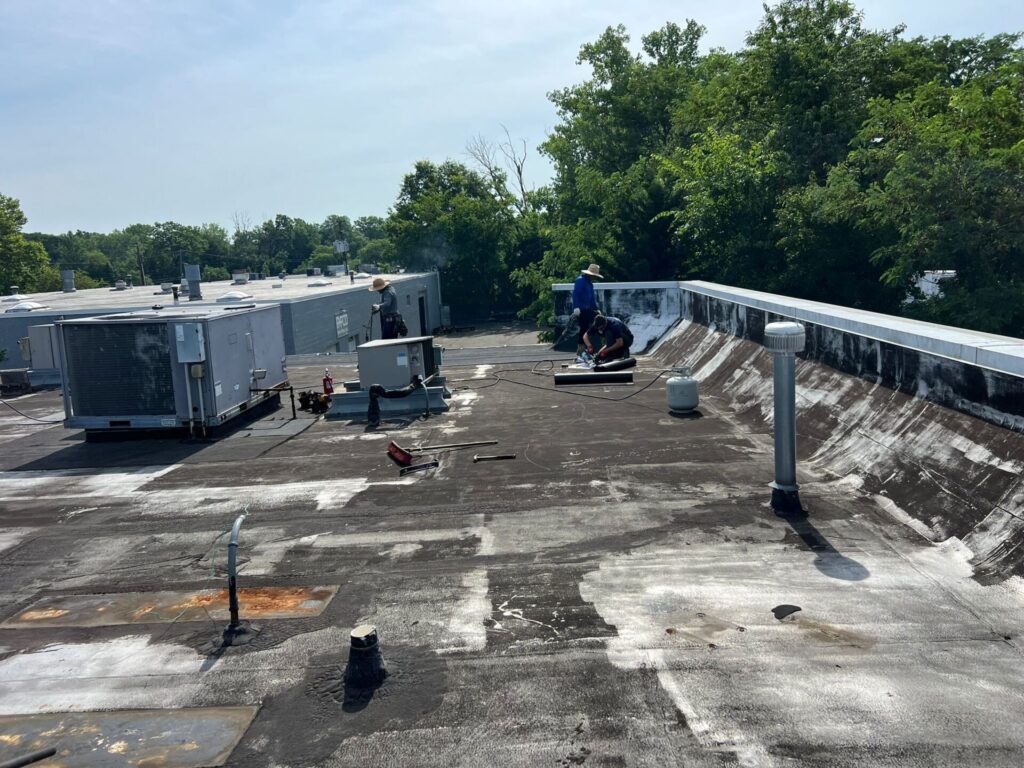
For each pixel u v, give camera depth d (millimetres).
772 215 27328
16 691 4605
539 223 66625
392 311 14062
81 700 4469
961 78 37438
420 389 12367
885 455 7461
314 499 8031
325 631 5129
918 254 22141
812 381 9906
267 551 6645
